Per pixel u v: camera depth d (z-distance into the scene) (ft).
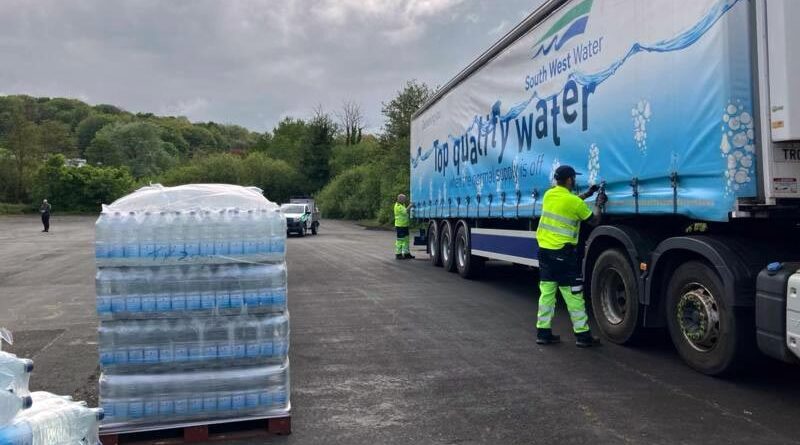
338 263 56.08
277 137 321.73
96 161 315.78
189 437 14.37
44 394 11.46
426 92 164.25
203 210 14.73
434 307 31.78
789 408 16.07
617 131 22.76
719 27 17.34
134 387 14.23
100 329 14.23
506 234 35.76
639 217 23.07
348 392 17.98
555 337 23.63
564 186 23.75
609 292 23.70
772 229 18.83
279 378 14.85
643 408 16.19
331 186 193.26
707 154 17.92
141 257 14.28
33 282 43.62
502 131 34.76
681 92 19.06
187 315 14.49
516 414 15.94
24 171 229.04
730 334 17.53
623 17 22.36
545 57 29.01
